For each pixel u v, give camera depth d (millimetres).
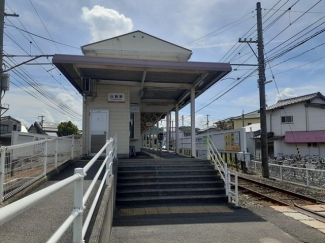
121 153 10836
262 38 13766
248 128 33188
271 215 5906
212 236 4484
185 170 8156
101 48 11938
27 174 6152
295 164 15031
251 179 11859
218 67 8812
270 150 28984
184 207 6438
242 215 5805
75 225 2318
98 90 10977
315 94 25156
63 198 4598
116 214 5793
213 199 6969
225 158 17828
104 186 5172
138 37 12297
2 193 4215
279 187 10250
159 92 12656
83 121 10883
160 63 8625
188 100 13945
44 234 3037
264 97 14031
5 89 10250
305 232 4758
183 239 4336
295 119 25656
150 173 7949
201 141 16719
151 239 4316
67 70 9156
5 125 38250
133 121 14656
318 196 8570
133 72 9570
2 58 10148
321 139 23375
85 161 9344
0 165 4230
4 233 3055
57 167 7375
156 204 6703
